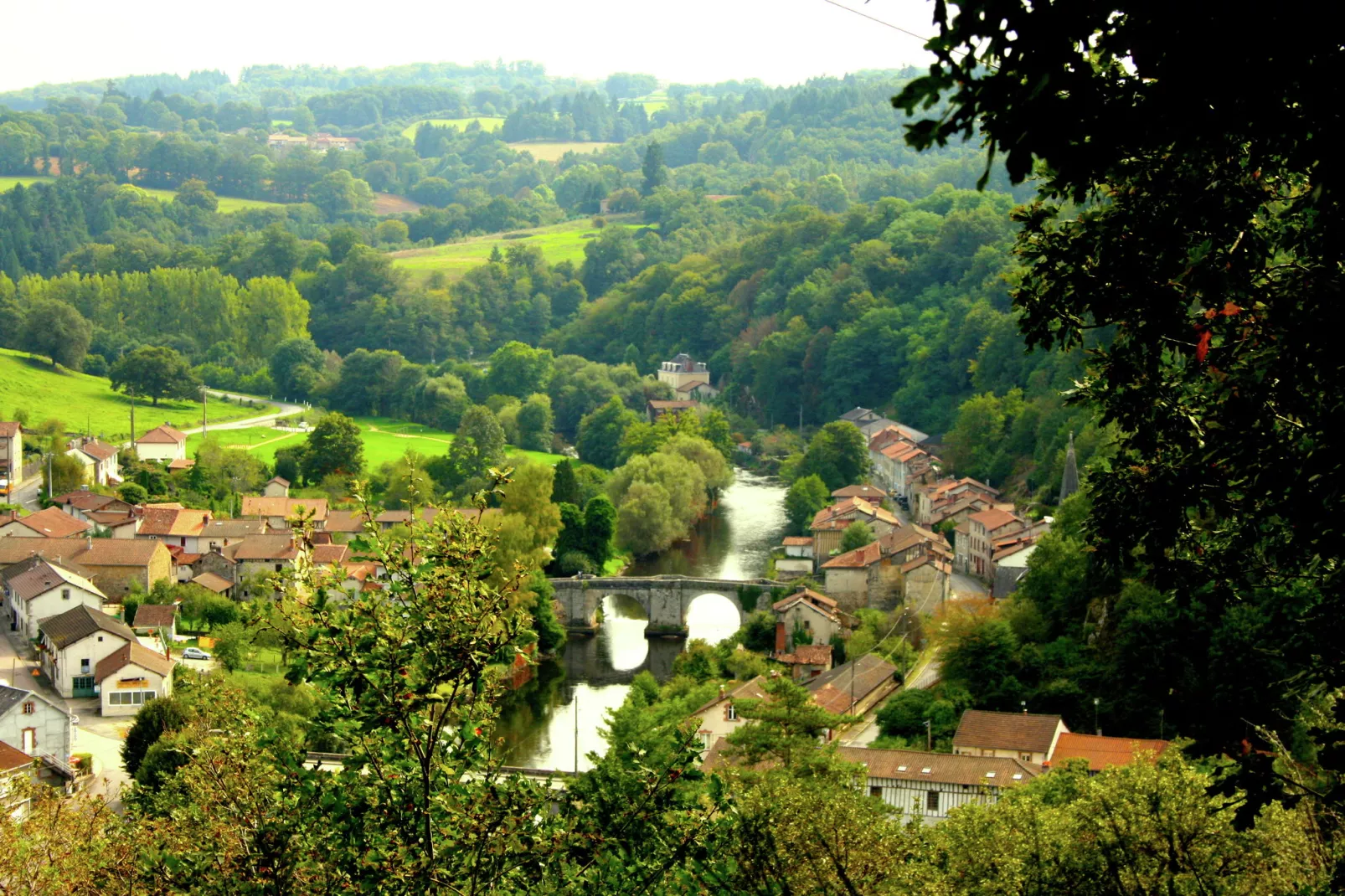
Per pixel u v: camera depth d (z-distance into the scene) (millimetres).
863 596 131375
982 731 73750
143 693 97500
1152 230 17469
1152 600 78188
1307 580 20094
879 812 43406
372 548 22281
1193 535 21500
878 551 134250
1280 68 12797
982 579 145250
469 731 21938
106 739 91062
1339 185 13234
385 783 21516
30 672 107312
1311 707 25188
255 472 186375
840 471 190125
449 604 21625
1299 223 18766
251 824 22500
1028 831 38344
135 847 29578
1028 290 20672
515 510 143125
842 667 103250
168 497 171125
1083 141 13266
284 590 21953
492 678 22453
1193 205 17078
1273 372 17078
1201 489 19734
